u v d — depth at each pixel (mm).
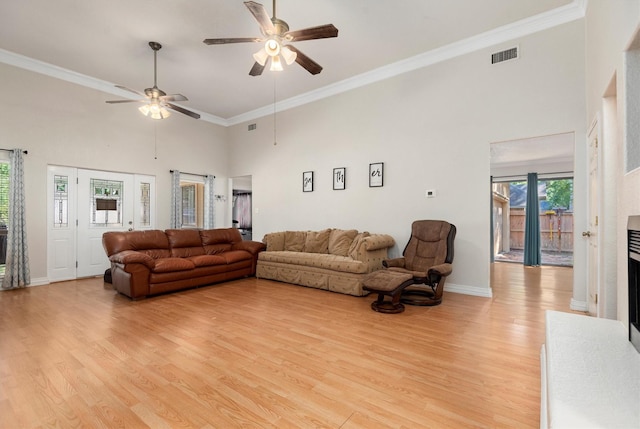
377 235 4578
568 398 1021
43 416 1657
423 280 3645
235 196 11352
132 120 5961
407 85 4734
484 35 4004
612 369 1221
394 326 2996
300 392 1878
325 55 4527
